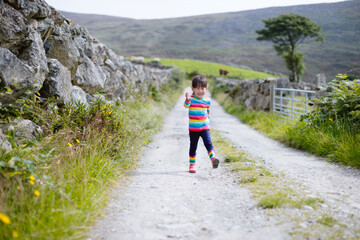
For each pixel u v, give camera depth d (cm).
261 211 303
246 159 544
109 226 272
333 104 642
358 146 496
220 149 651
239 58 11831
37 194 256
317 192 362
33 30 445
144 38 18112
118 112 688
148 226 274
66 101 530
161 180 423
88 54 746
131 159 513
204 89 463
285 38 4659
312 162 535
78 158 395
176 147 684
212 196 357
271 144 757
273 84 1275
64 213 258
